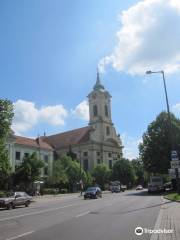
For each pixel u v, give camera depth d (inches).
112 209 948.0
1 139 1590.8
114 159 4581.7
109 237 464.8
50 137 4963.1
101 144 4431.6
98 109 4576.8
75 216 767.1
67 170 3334.2
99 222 641.6
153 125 2434.8
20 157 3336.6
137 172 4500.5
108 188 3900.1
